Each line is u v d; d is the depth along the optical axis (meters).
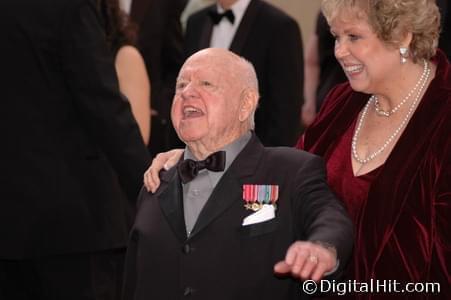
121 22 8.35
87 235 7.17
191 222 5.28
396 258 5.36
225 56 5.30
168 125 10.40
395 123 5.55
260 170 5.30
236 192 5.23
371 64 5.36
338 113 5.88
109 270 7.52
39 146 7.07
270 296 5.08
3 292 7.43
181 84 5.30
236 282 5.09
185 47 10.32
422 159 5.30
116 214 7.34
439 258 5.32
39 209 7.07
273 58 9.64
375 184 5.40
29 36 6.98
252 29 9.77
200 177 5.32
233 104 5.25
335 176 5.65
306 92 11.66
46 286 7.29
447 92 5.34
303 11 15.23
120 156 7.07
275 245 5.11
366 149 5.61
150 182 5.49
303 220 5.08
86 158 7.18
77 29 6.98
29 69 7.02
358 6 5.26
